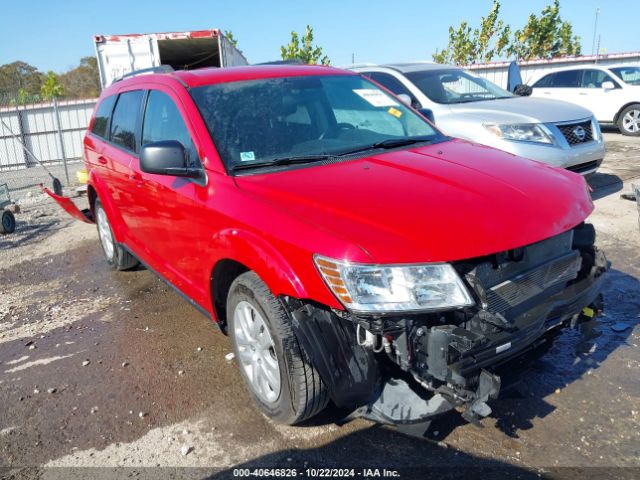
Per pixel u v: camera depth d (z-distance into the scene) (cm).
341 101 396
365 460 273
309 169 317
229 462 280
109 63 1245
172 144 322
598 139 666
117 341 423
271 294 278
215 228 310
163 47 1324
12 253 699
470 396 237
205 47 1377
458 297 238
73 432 313
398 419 244
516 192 283
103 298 516
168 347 407
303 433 297
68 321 470
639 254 514
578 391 317
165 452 291
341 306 238
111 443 302
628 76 1351
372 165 318
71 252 681
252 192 295
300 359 268
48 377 377
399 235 242
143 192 410
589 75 1373
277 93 379
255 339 304
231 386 349
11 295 546
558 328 294
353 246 238
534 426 289
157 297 508
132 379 366
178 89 376
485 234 250
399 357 241
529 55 2659
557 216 278
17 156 2095
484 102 707
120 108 488
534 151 611
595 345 348
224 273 331
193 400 337
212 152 328
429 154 341
